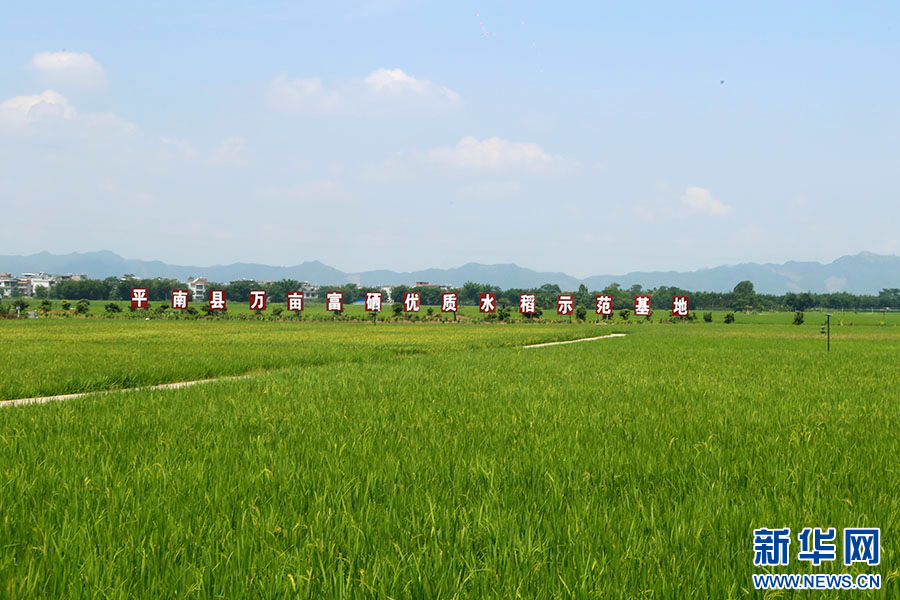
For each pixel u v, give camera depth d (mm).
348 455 7680
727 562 4438
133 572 4328
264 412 11469
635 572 4297
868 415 11414
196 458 7484
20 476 6539
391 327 66875
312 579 4145
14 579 4055
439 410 11852
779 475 6695
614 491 6285
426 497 5809
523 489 6203
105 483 6340
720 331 62500
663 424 10195
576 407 12258
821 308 191875
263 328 59406
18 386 16141
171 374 19609
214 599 3959
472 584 4117
